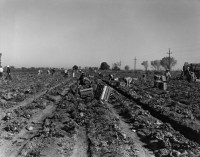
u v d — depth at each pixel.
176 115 23.03
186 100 31.39
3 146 15.41
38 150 14.41
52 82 57.94
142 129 19.09
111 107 27.94
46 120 21.00
